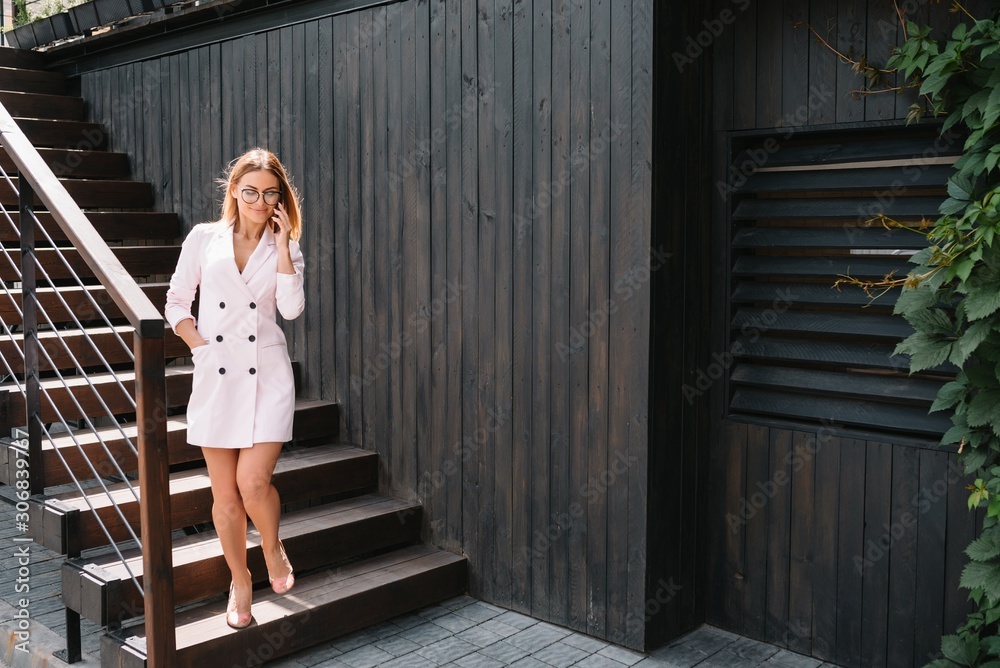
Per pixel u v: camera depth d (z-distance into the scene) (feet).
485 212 14.44
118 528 12.91
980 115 10.66
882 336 12.01
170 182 19.95
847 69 12.11
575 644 13.32
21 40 22.90
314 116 16.94
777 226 13.16
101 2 19.95
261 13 17.66
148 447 10.68
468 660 12.74
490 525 14.75
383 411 16.20
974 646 10.87
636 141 12.53
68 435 14.17
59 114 21.58
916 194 11.91
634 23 12.44
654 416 12.78
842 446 12.58
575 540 13.66
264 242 11.99
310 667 12.49
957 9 11.02
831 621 12.80
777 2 12.67
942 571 11.80
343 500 15.84
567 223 13.42
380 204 15.98
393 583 13.89
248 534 13.84
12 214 18.48
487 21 14.17
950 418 11.61
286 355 12.26
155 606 10.85
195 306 17.79
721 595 13.92
